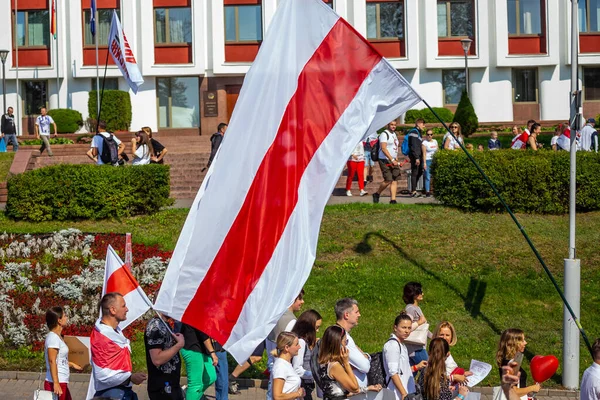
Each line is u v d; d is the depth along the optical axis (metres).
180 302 9.39
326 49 9.81
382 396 9.90
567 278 14.41
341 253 19.14
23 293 17.28
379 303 16.97
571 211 14.55
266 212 9.51
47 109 43.38
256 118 9.63
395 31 42.28
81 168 22.22
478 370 10.88
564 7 42.25
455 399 10.13
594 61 42.25
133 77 30.70
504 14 41.84
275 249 9.47
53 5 41.50
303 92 9.76
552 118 42.75
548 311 16.81
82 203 22.08
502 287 17.59
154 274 18.41
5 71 42.56
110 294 10.07
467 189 21.03
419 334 12.31
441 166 21.45
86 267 18.67
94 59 42.28
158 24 42.25
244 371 14.50
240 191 9.51
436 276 18.05
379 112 9.95
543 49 42.41
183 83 43.00
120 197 22.19
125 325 10.42
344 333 9.91
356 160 25.52
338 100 9.80
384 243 19.44
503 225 20.25
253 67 9.74
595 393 9.77
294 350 9.80
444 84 42.91
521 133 29.31
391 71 9.90
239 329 9.32
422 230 19.98
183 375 14.21
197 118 43.12
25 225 21.84
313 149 9.71
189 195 27.59
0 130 38.16
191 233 9.54
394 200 22.78
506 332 10.48
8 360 15.02
